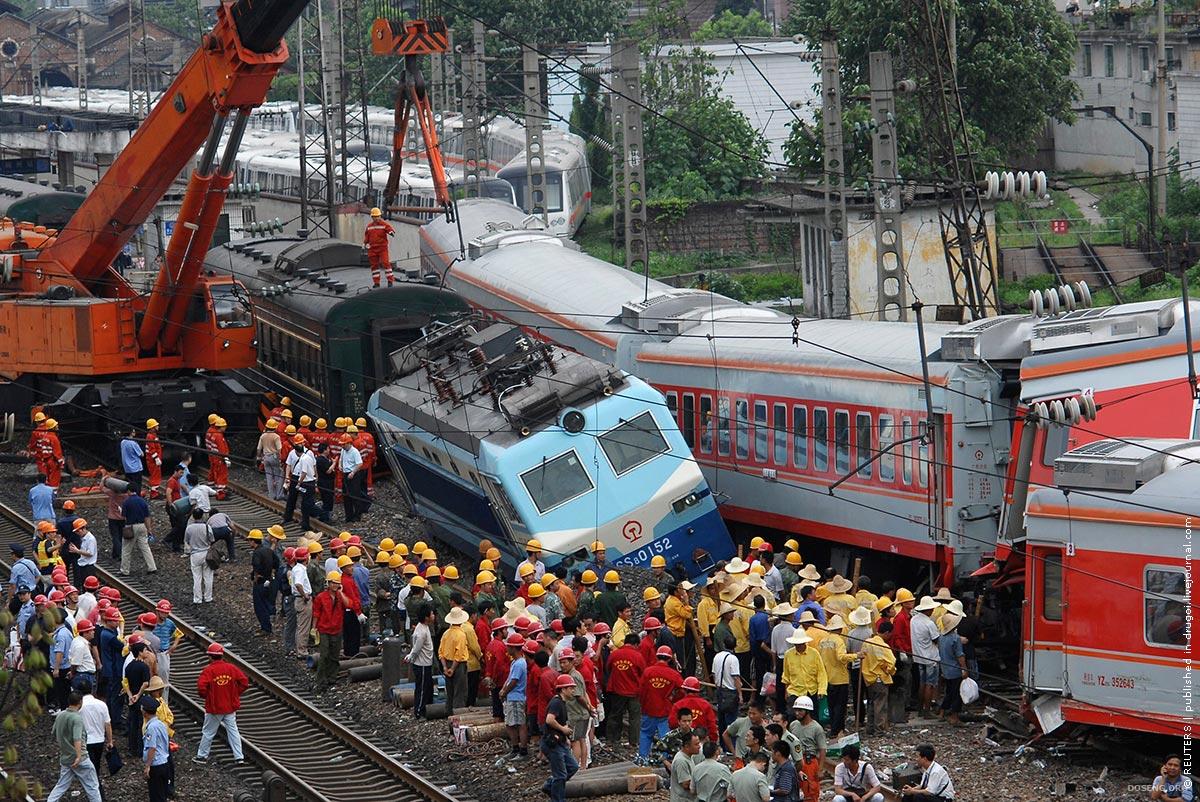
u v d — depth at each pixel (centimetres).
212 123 11081
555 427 9081
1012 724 7450
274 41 10500
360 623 8894
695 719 6519
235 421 13088
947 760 7044
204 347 12769
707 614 7900
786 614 7519
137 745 7556
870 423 9056
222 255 15712
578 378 9312
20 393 13288
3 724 5338
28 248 13500
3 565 10244
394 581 8962
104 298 12838
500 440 9144
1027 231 19962
